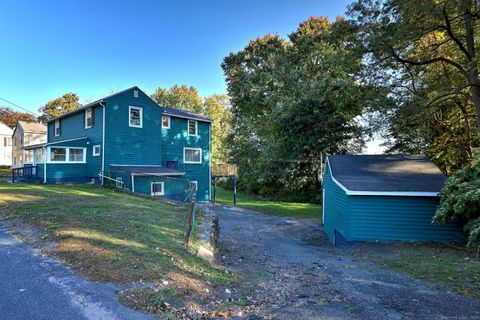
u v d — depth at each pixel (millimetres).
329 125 24547
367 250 9219
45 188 15203
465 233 9828
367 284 5516
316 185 26719
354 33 14812
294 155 26312
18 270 4410
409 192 10086
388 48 14117
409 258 7793
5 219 7730
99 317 3162
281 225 15695
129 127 19688
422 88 15633
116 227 6988
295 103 26359
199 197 24297
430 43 15406
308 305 4270
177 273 4676
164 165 22000
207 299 4078
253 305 4145
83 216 7996
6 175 25984
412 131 18922
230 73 37562
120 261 4758
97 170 18891
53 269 4457
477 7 12023
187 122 23750
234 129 38156
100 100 18422
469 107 16203
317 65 29438
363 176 11672
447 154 17250
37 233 6312
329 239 12562
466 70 13336
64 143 18812
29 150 22922
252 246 10156
